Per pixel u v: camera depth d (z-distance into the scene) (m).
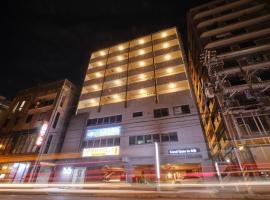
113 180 25.53
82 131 29.66
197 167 24.67
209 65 17.77
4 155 27.56
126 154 24.72
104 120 30.31
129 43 41.12
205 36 28.98
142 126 26.84
